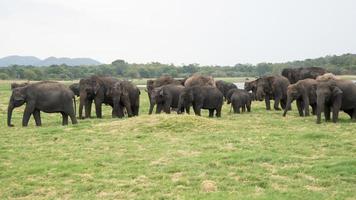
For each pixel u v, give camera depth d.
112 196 9.70
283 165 11.88
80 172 11.65
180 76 120.56
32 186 10.59
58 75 107.56
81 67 120.69
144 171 11.53
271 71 132.12
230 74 132.88
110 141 15.85
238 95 27.75
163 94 25.02
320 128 18.73
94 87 24.83
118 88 25.22
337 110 21.17
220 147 14.34
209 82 32.00
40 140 16.39
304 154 13.26
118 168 11.97
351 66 103.44
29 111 20.91
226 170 11.41
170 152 13.72
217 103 24.72
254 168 11.56
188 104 24.33
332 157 12.73
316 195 9.31
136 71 121.75
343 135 16.36
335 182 10.23
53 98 21.06
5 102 34.47
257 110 29.70
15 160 13.27
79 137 16.69
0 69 109.19
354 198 9.13
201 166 11.82
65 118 21.75
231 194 9.51
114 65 127.56
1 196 9.92
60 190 10.21
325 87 21.09
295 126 19.62
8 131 18.77
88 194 9.88
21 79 105.06
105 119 23.84
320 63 115.19
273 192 9.62
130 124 18.41
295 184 10.16
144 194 9.73
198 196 9.38
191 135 16.67
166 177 10.96
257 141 15.24
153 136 16.53
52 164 12.45
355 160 11.77
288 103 24.53
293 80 37.50
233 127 18.70
